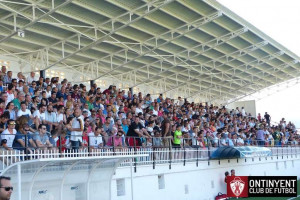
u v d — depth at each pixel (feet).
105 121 57.67
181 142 67.56
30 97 53.57
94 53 85.92
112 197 49.52
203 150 70.64
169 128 63.62
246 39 95.04
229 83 131.85
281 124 134.51
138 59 94.84
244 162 84.64
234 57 105.60
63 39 75.66
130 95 85.61
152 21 74.74
